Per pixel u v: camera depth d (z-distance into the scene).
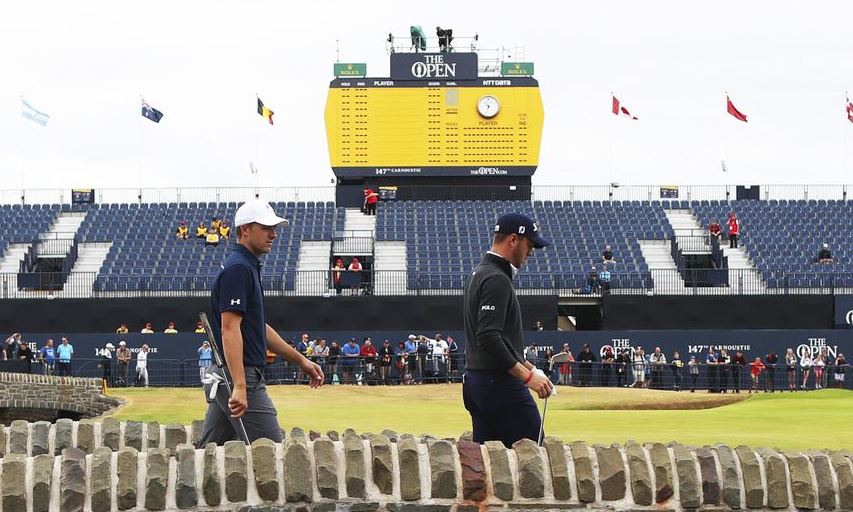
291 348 9.32
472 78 48.22
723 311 39.94
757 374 34.88
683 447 7.55
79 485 7.04
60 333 38.56
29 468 7.14
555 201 49.22
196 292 41.88
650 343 37.41
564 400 29.22
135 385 35.75
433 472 7.23
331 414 23.77
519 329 8.61
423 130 48.16
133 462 7.19
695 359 37.12
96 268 44.84
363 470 7.22
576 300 41.41
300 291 42.34
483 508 7.21
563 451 7.40
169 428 9.97
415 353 35.44
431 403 27.69
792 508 7.39
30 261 44.78
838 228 47.91
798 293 41.47
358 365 35.34
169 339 37.09
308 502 7.14
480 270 8.48
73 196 50.44
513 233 8.46
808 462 7.50
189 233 47.00
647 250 45.91
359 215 48.62
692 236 46.12
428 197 48.78
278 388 32.34
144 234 47.06
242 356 8.41
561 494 7.27
